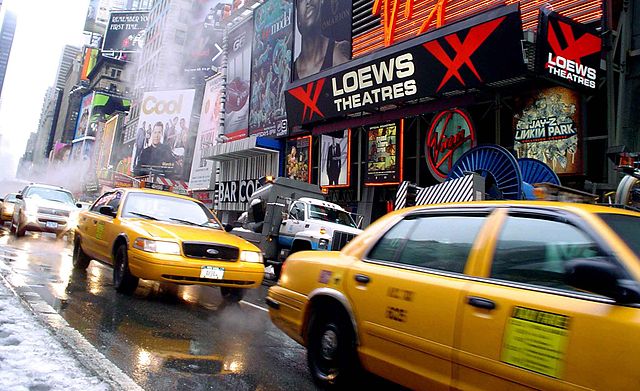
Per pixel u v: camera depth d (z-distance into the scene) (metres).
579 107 11.52
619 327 2.25
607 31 11.29
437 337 3.03
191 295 8.15
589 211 2.82
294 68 22.78
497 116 12.86
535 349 2.53
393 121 16.61
